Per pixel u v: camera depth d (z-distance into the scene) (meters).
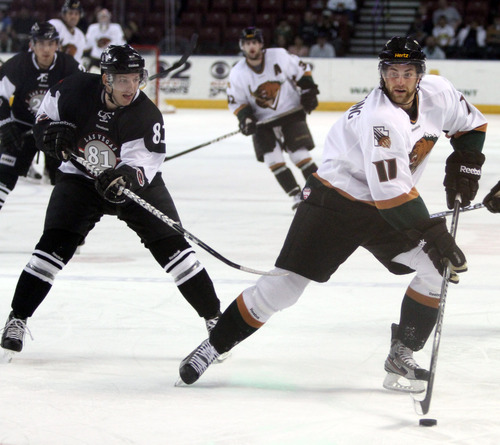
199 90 47.00
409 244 8.25
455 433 7.32
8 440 7.12
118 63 8.74
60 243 9.23
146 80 9.12
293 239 8.27
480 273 13.62
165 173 25.86
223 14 49.28
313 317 11.15
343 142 8.17
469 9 48.38
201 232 16.89
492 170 26.77
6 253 14.98
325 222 8.17
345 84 45.62
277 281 8.29
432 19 47.94
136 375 8.89
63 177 9.47
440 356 9.52
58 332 10.39
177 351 9.73
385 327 10.70
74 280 13.00
